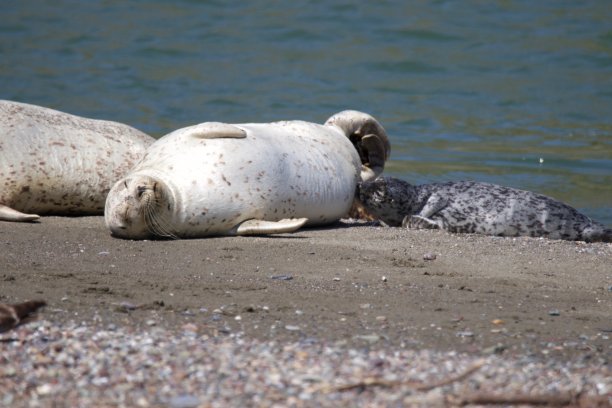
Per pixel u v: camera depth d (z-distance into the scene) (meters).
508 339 21.50
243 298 24.72
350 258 30.47
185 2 113.12
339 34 97.94
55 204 37.75
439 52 91.12
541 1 111.44
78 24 104.38
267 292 25.50
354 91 76.62
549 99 73.38
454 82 80.12
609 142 59.03
